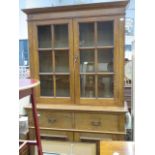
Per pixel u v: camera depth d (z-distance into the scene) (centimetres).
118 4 188
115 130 196
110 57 205
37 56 217
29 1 246
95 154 201
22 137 184
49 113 209
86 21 200
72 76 211
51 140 211
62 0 244
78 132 205
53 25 211
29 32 215
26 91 114
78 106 209
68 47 210
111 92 207
